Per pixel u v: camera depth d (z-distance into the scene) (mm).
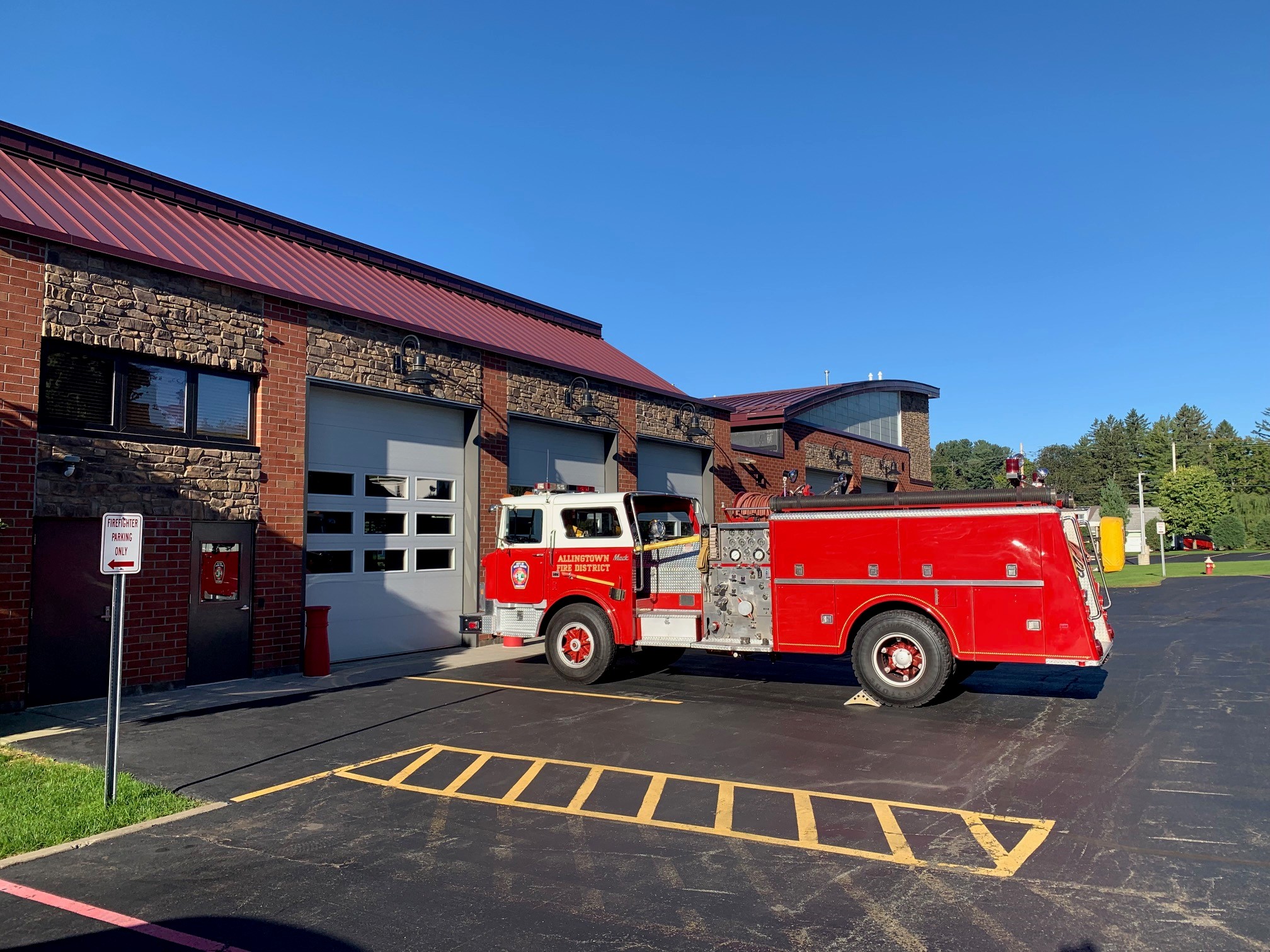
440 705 10102
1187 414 120188
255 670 11781
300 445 12539
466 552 15516
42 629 9695
